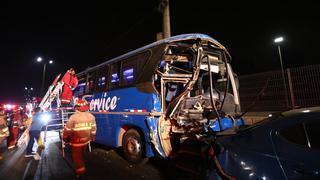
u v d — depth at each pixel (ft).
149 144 16.66
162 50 16.83
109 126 21.48
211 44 18.45
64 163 19.86
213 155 10.38
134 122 18.02
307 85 26.14
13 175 16.80
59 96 25.22
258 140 9.39
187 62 19.51
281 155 8.51
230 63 21.62
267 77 30.27
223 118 19.42
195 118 17.80
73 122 14.55
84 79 29.04
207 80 22.13
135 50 19.83
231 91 21.80
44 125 23.15
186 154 16.37
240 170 9.09
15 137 28.07
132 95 18.57
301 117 9.03
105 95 22.70
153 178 15.57
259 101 30.76
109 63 23.09
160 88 17.84
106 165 18.94
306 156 8.05
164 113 16.47
